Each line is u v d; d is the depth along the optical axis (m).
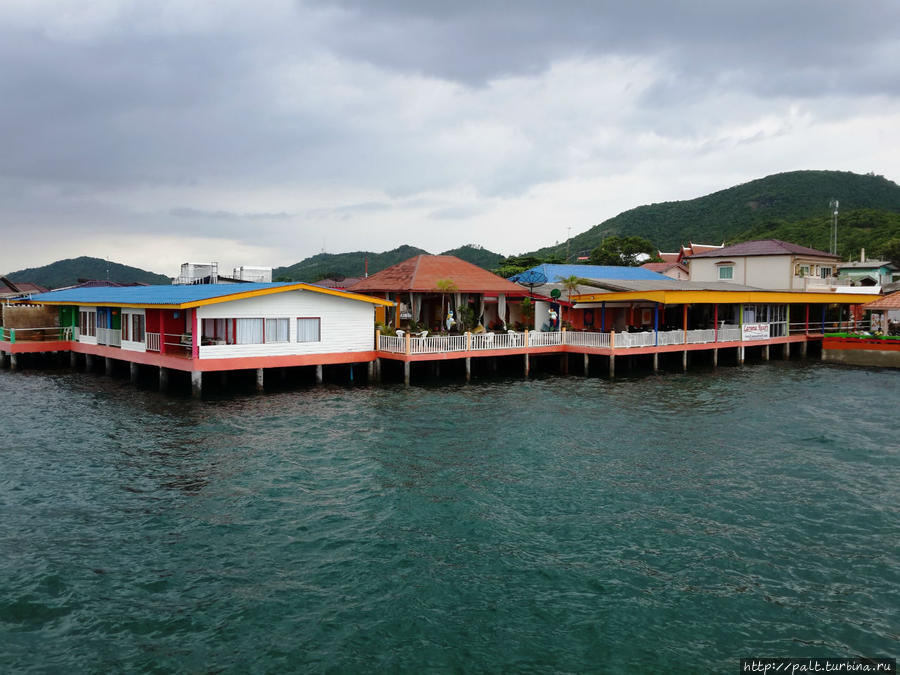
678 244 134.88
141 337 34.53
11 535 14.62
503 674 9.84
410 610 11.55
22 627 10.99
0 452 21.05
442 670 9.93
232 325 30.27
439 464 20.02
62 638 10.70
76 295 44.16
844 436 23.59
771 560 13.48
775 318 50.91
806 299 49.12
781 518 15.71
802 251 58.31
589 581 12.57
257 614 11.42
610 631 10.92
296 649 10.44
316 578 12.70
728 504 16.64
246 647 10.50
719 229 136.38
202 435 23.23
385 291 43.09
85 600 11.86
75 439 22.72
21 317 42.88
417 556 13.64
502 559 13.50
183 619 11.27
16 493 17.28
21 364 42.62
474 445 22.19
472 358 39.34
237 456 20.67
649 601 11.84
